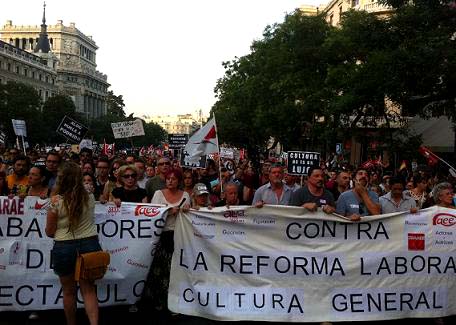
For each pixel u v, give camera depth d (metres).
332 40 25.73
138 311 6.68
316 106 27.72
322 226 6.53
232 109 46.62
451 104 19.20
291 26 30.06
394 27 18.70
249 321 6.54
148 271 6.54
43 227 6.39
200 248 6.46
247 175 12.84
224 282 6.44
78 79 149.25
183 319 6.50
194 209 6.48
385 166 22.98
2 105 63.12
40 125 69.69
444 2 17.48
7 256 6.30
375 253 6.57
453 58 16.34
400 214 6.64
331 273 6.50
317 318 6.41
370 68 18.78
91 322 5.48
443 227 6.71
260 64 34.09
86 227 5.55
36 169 6.93
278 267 6.47
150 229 6.52
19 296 6.32
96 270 5.39
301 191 6.82
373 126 28.12
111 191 8.27
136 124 19.81
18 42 160.38
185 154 11.72
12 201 6.33
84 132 17.47
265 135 44.47
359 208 6.95
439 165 20.42
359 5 43.31
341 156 28.78
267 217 6.49
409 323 6.77
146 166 12.36
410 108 21.11
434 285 6.67
